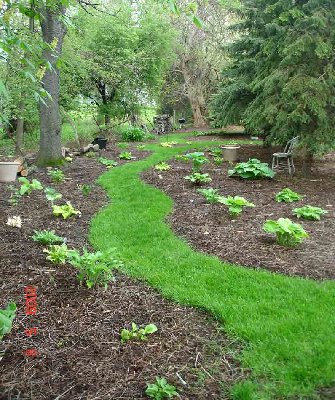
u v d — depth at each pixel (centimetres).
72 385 253
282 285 385
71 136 1684
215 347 295
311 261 441
